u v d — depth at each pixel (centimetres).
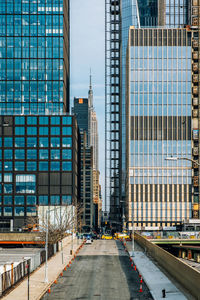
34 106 16662
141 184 15825
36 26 16838
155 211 15688
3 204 14575
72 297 3766
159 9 18338
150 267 5625
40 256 5916
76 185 16425
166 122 16050
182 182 15800
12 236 10088
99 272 5284
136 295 3841
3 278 3872
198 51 16238
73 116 14850
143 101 16150
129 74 16275
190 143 15950
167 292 3897
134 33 16438
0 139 14800
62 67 16800
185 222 15088
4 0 16812
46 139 14788
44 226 9694
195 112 16038
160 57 16300
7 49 16775
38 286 4231
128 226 15712
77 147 17462
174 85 16175
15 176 14675
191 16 16562
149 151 15962
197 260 11231
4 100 16650
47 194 14588
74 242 10544
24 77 16750
